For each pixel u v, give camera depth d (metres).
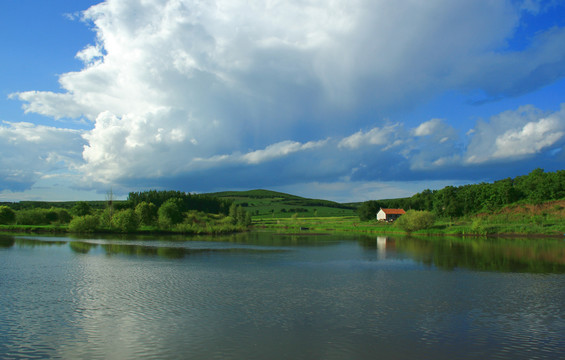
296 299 28.02
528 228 101.00
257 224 168.38
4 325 21.77
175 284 33.19
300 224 157.62
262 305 26.23
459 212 146.88
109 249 61.75
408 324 22.34
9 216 121.62
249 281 34.81
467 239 89.81
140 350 18.25
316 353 17.97
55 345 18.84
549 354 18.06
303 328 21.47
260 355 17.70
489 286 33.19
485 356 17.81
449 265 45.94
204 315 23.80
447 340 19.80
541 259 51.72
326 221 185.38
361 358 17.47
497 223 114.56
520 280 36.19
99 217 117.50
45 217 128.00
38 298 27.89
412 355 17.86
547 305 26.81
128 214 105.19
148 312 24.41
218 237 96.62
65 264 44.34
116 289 31.02
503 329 21.58
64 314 23.94
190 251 60.66
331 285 33.28
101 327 21.50
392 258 52.84
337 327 21.69
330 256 55.06
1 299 27.55
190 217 131.62
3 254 53.34
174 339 19.67
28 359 17.14
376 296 29.17
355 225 148.50
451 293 30.36
